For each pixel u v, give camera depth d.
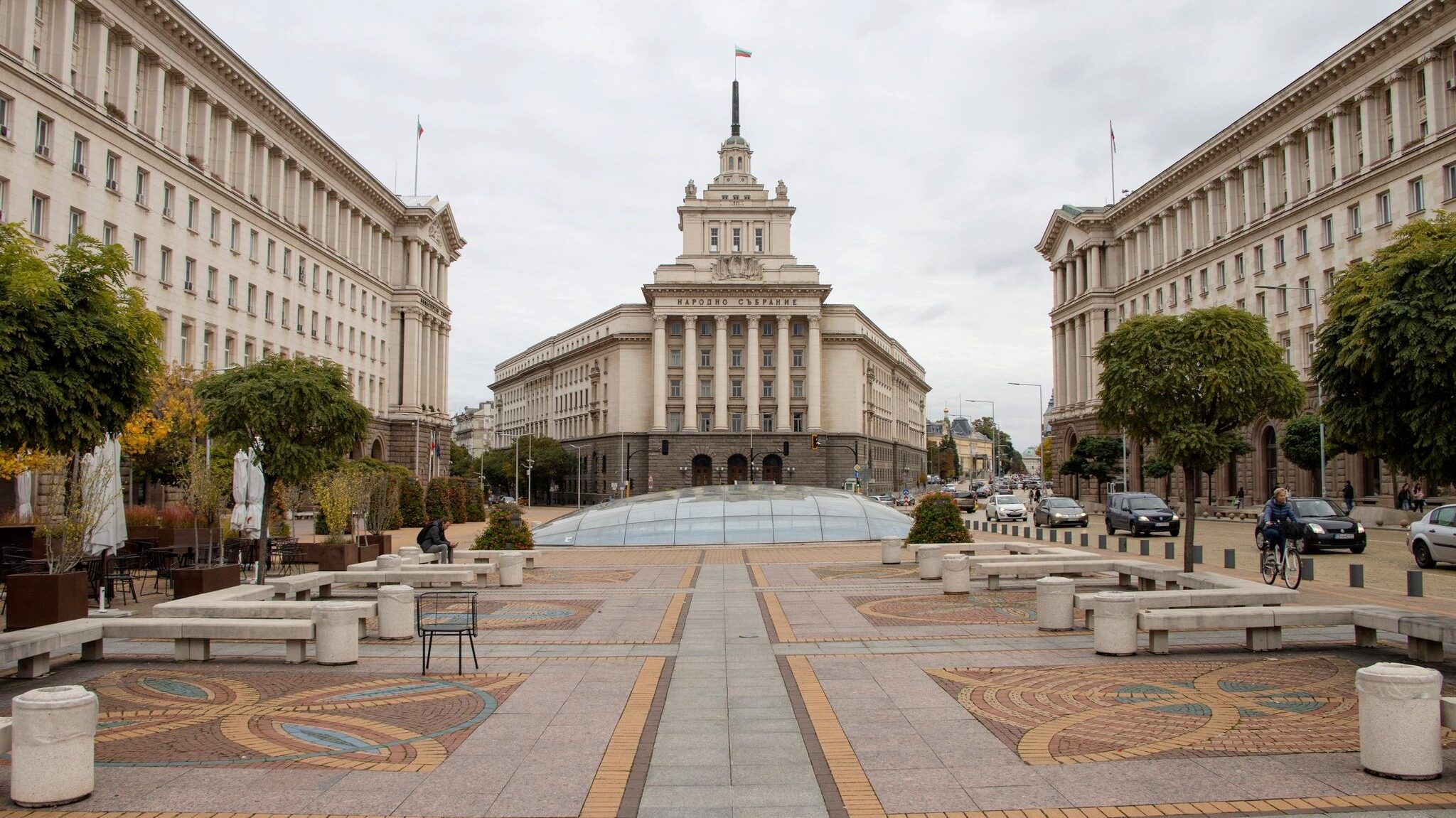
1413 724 7.82
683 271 110.69
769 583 23.30
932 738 9.13
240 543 25.30
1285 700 10.51
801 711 10.21
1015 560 21.22
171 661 13.20
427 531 26.89
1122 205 79.44
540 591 21.75
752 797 7.54
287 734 9.40
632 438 110.62
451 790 7.73
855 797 7.52
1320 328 14.44
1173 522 38.97
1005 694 10.92
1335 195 51.75
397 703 10.66
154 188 43.19
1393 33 46.59
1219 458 19.72
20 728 7.41
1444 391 11.92
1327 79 52.12
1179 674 11.87
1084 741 8.98
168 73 45.81
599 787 7.79
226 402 20.69
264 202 55.69
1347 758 8.39
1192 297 68.50
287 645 13.26
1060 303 91.50
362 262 73.75
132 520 29.52
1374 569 24.89
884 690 11.17
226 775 8.11
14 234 13.01
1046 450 141.38
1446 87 44.62
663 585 23.12
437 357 86.38
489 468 128.25
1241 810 7.18
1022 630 15.53
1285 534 20.52
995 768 8.23
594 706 10.50
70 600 13.71
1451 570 24.33
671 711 10.27
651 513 40.59
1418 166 45.47
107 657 13.48
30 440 12.27
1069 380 88.44
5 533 22.67
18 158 34.50
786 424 107.25
